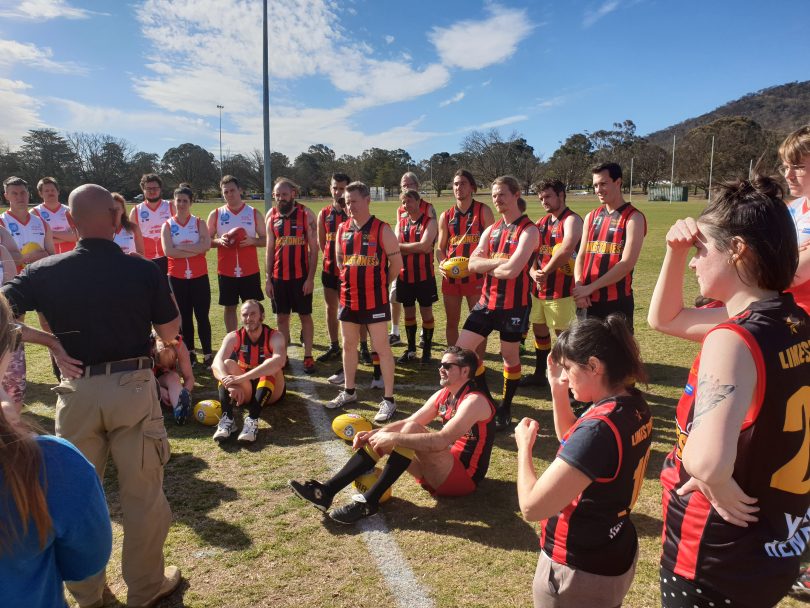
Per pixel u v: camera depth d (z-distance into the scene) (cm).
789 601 280
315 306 1073
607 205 515
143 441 265
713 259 156
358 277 507
